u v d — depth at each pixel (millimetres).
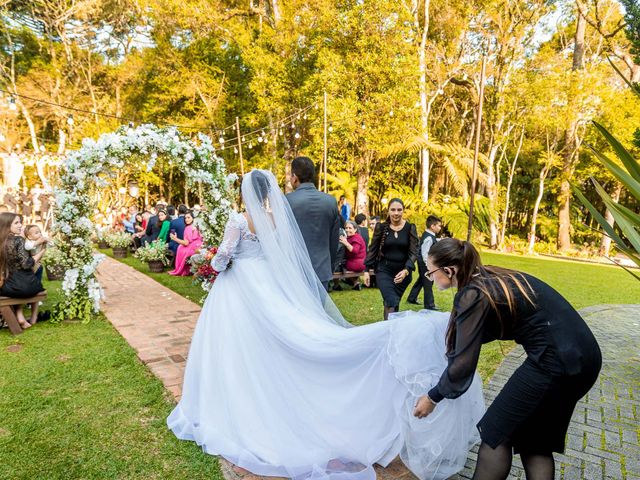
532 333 1910
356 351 2537
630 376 4262
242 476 2447
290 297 2891
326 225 3656
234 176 6613
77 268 5551
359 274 7676
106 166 5730
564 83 17359
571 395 1885
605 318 6582
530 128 20797
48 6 24906
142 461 2551
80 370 3891
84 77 26500
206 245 6613
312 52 17078
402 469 2564
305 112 17234
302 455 2500
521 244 21094
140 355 4273
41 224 16609
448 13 19703
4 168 19594
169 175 27547
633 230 3172
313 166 3742
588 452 2867
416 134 16672
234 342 2836
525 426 1922
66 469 2451
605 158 3189
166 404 3266
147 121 24422
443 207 17203
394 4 14805
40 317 5586
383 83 15438
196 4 19297
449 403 2289
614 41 17812
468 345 1927
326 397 2602
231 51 22656
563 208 20703
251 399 2723
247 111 22609
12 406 3189
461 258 2084
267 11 21453
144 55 25891
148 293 7258
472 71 20922
